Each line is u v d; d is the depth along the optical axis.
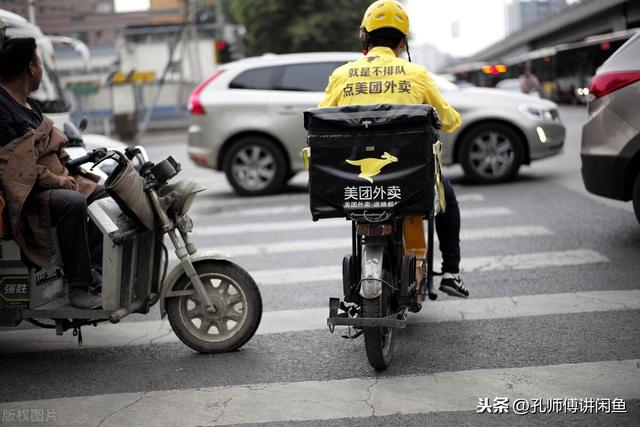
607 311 5.04
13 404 3.97
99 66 58.00
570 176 11.30
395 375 4.12
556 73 44.22
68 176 4.59
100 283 4.67
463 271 6.33
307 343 4.75
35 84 4.60
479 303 5.41
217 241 8.19
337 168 3.97
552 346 4.45
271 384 4.09
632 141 6.24
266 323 5.21
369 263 3.96
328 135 3.96
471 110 10.77
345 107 3.95
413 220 4.53
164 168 4.44
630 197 6.52
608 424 3.41
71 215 4.38
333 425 3.53
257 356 4.55
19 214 4.22
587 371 4.04
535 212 8.66
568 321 4.88
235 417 3.68
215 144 11.32
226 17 49.66
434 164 3.98
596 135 6.53
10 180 4.25
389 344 4.25
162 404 3.89
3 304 4.48
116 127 29.45
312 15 42.19
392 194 3.92
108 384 4.21
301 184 12.59
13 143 4.30
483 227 8.02
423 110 3.84
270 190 11.41
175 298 4.62
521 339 4.59
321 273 6.56
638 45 6.35
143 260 4.65
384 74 4.27
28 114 4.56
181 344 4.88
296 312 5.45
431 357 4.38
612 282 5.71
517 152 10.82
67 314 4.46
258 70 11.37
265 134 11.34
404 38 4.46
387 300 4.04
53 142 4.60
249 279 4.59
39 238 4.32
